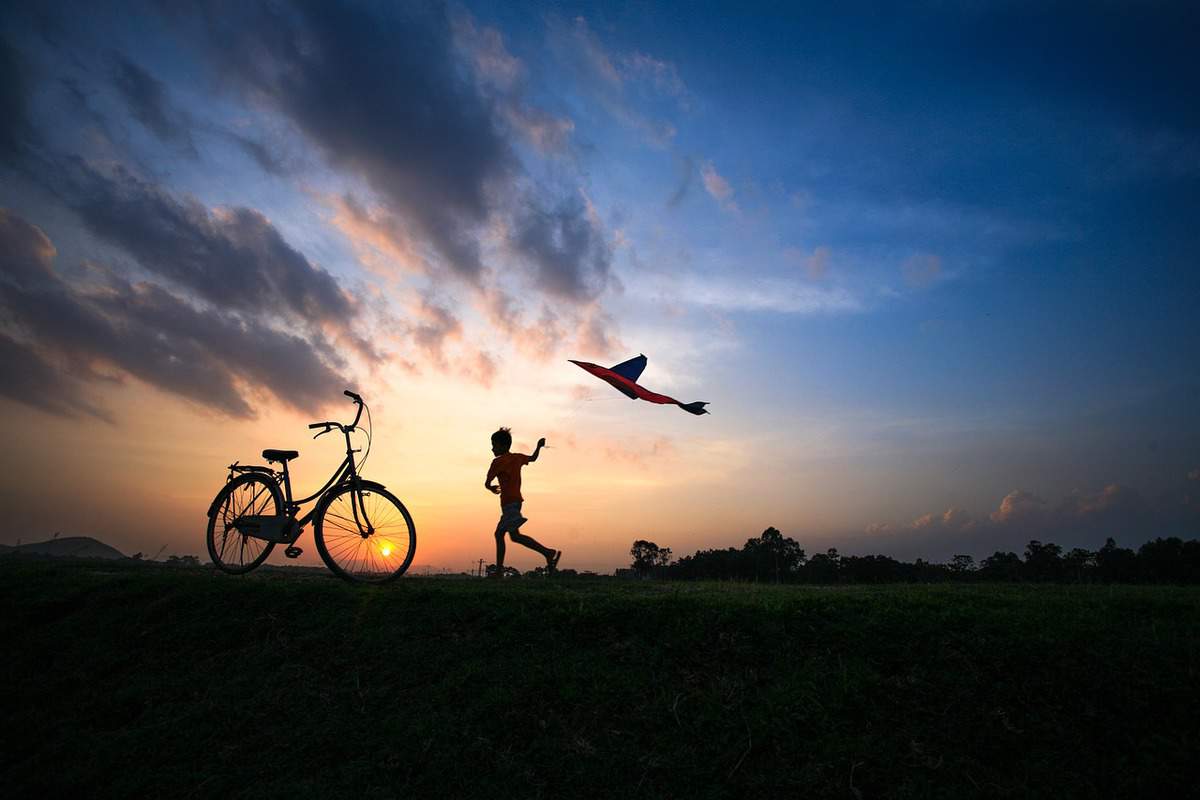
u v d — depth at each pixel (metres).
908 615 5.48
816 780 4.03
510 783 4.05
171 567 7.91
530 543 7.72
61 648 5.46
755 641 5.22
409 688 4.83
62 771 4.22
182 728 4.53
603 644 5.22
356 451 6.97
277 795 3.96
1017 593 6.79
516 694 4.68
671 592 6.70
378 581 6.72
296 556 6.79
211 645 5.40
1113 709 4.49
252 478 7.02
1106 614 5.71
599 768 4.14
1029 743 4.29
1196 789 3.89
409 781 4.08
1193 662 4.80
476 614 5.57
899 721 4.45
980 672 4.82
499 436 8.27
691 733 4.39
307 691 4.82
